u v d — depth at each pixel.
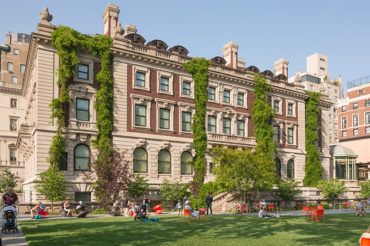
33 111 36.97
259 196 39.97
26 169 46.06
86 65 35.56
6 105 67.06
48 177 30.66
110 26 40.56
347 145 87.50
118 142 35.78
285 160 50.62
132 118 37.22
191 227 19.33
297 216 28.53
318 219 24.92
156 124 39.03
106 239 14.55
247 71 48.62
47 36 33.19
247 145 46.12
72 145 33.50
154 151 38.28
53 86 33.34
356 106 94.12
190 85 42.72
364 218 26.88
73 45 33.94
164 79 40.88
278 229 18.77
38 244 13.05
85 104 34.94
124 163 34.31
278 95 51.88
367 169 80.75
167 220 23.72
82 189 33.06
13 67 78.25
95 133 34.56
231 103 46.19
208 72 43.75
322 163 56.47
